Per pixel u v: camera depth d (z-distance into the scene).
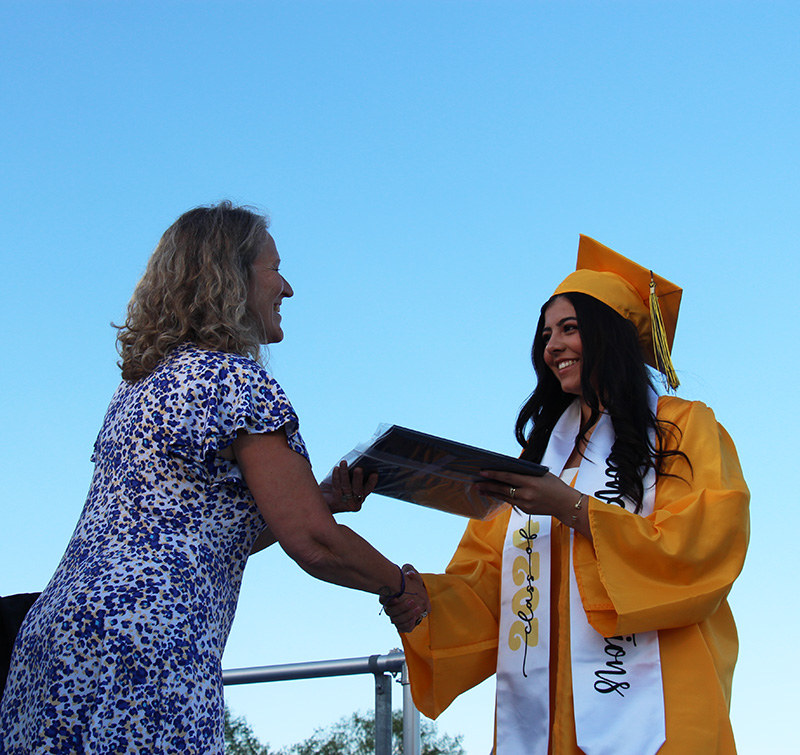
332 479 2.80
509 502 2.82
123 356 2.51
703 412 3.10
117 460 2.30
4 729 2.13
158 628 2.07
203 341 2.45
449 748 7.66
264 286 2.66
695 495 2.83
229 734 6.66
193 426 2.28
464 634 3.13
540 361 3.51
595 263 3.53
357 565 2.45
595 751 2.66
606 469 3.04
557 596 3.04
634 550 2.71
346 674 3.87
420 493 2.99
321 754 6.88
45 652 2.07
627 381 3.14
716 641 2.89
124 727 2.00
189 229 2.59
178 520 2.22
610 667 2.76
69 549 2.26
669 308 3.46
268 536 2.87
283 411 2.33
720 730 2.65
